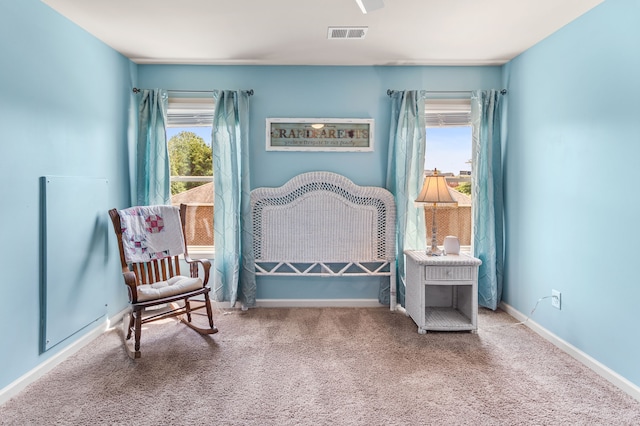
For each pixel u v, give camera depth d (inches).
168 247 114.9
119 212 108.0
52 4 87.7
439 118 138.0
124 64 123.3
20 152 79.3
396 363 90.1
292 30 104.7
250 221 129.2
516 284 122.6
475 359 92.2
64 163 93.7
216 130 128.3
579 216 92.0
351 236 131.3
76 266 97.3
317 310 130.5
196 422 67.4
